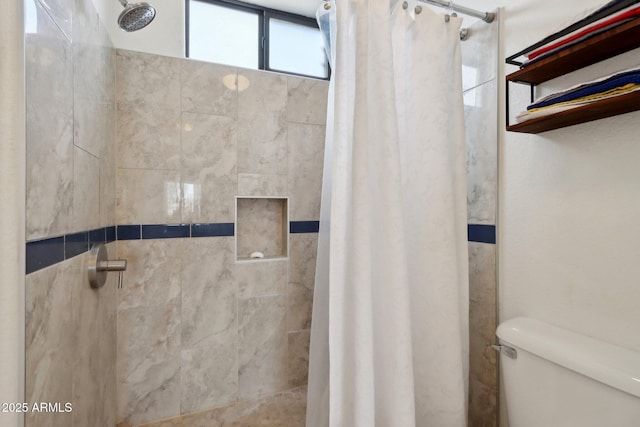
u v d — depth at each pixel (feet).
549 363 3.17
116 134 5.40
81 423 3.43
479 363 4.63
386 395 3.64
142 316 5.58
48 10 2.52
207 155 5.92
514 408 3.49
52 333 2.59
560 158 3.60
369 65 3.71
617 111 2.98
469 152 4.72
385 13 3.63
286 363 6.54
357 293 3.41
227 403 6.10
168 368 5.73
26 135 2.13
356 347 3.42
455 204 4.18
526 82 3.70
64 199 2.87
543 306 3.80
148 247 5.60
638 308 3.00
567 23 3.02
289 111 6.52
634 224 3.02
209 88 5.93
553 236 3.69
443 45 4.02
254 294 6.30
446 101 4.00
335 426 3.48
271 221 6.77
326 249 4.21
